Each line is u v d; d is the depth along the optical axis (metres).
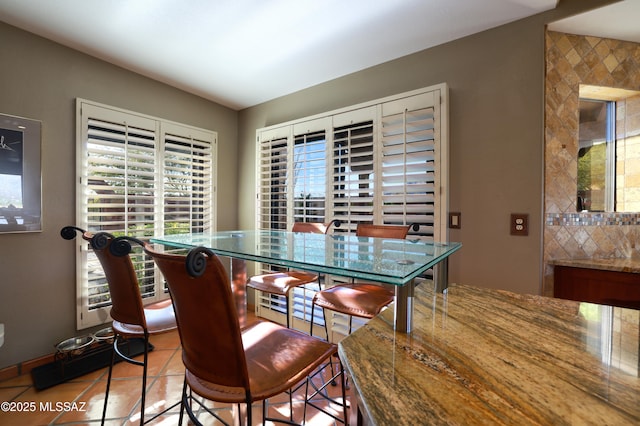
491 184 1.98
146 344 1.23
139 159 2.66
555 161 1.99
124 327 1.31
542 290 1.87
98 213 2.38
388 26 1.96
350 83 2.65
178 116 2.98
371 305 1.37
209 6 1.78
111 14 1.86
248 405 0.75
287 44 2.18
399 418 0.43
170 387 1.92
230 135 3.54
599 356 0.59
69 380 1.97
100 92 2.42
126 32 2.05
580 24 1.86
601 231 2.09
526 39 1.87
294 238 1.66
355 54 2.32
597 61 2.03
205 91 3.06
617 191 2.19
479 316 0.81
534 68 1.85
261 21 1.92
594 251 2.07
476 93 2.03
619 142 2.20
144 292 2.60
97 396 1.82
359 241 1.52
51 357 2.17
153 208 2.74
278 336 1.09
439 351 0.62
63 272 2.24
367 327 0.75
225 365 0.75
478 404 0.45
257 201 3.22
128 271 1.13
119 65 2.52
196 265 0.63
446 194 2.02
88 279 2.33
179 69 2.59
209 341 0.75
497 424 0.41
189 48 2.25
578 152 2.15
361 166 2.45
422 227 2.10
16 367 2.03
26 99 2.06
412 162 2.18
